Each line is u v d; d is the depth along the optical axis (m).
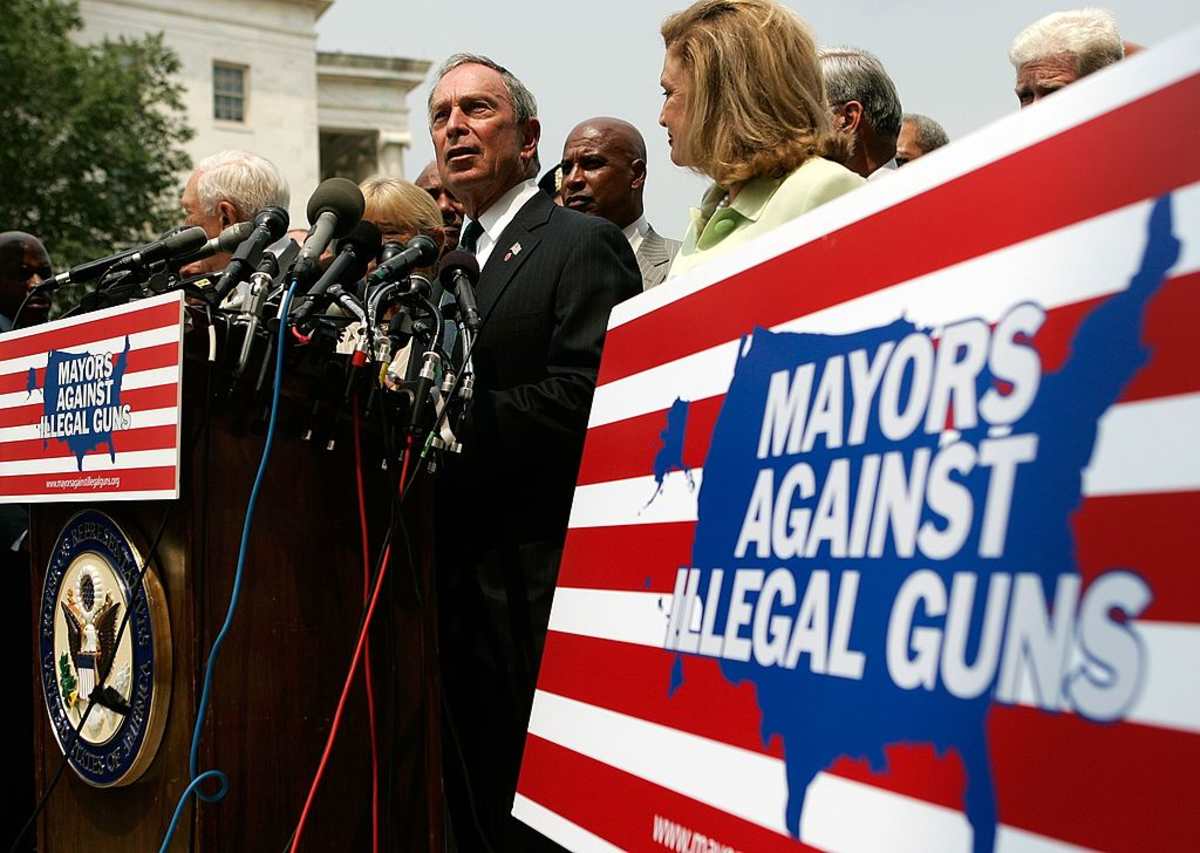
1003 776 0.93
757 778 1.22
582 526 1.75
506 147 3.06
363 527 2.25
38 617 2.51
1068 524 0.91
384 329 2.45
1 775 3.50
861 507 1.14
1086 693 0.87
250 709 2.18
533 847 2.65
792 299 1.32
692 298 1.54
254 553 2.20
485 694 2.74
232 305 2.35
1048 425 0.94
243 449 2.21
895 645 1.06
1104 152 0.94
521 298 2.85
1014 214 1.02
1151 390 0.86
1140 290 0.89
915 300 1.12
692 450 1.47
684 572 1.43
